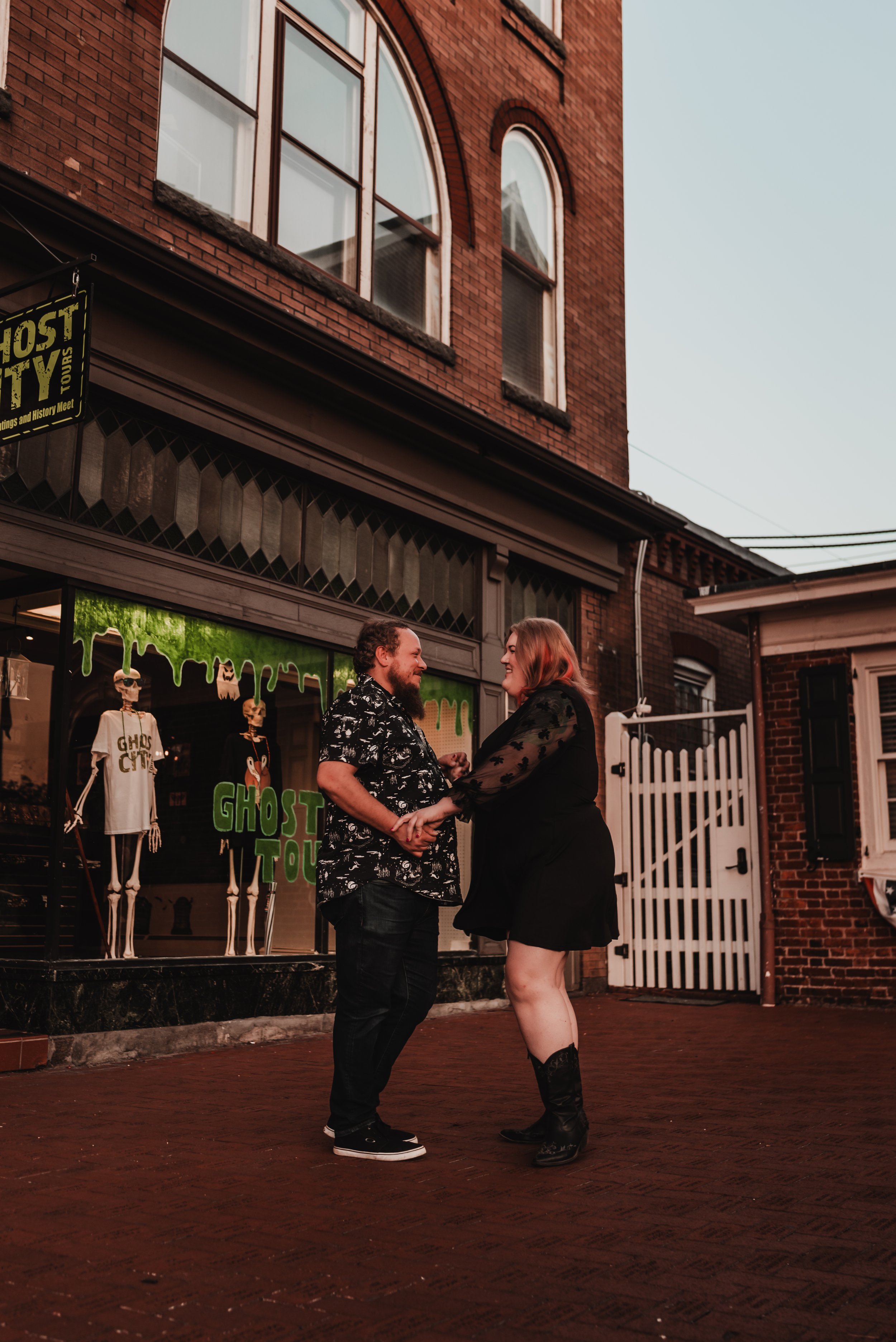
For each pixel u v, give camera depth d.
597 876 3.91
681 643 12.94
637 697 11.99
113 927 6.94
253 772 7.96
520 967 3.88
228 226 8.07
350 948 3.95
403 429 9.23
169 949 7.26
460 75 10.55
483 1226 3.10
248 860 7.86
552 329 11.49
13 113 6.87
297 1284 2.65
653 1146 4.06
